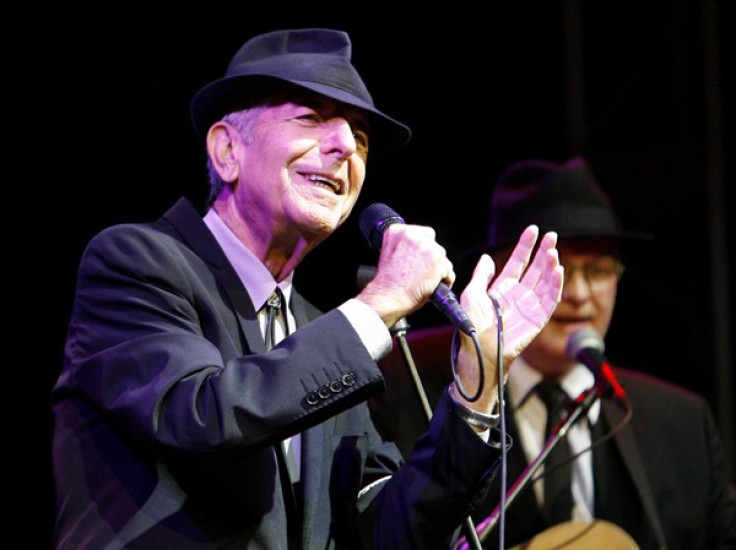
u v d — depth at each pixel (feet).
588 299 19.48
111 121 27.20
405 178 33.06
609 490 19.04
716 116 35.47
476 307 12.21
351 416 13.42
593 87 36.09
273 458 12.00
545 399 19.12
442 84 33.83
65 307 26.50
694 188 35.45
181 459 10.77
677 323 35.55
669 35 36.22
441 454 12.03
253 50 13.73
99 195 26.99
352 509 12.85
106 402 11.20
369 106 13.24
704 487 19.90
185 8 28.14
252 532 11.48
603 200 20.86
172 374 10.94
